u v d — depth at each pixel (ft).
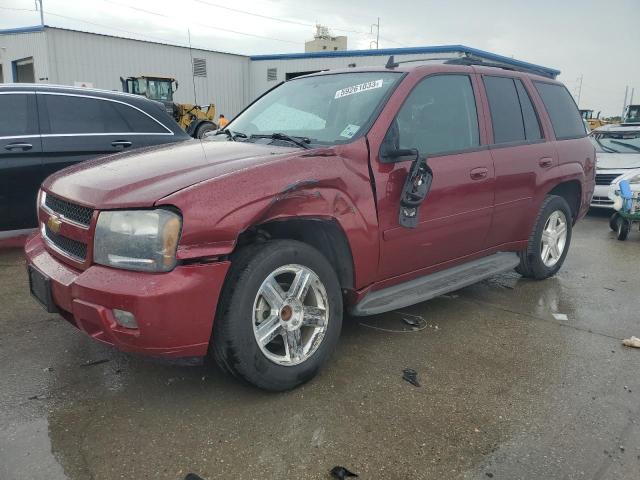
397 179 11.23
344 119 11.71
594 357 11.90
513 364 11.43
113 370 10.59
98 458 7.94
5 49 84.12
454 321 13.79
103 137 19.06
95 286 8.38
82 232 8.93
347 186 10.30
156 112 20.65
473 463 8.11
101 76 80.84
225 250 8.59
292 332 9.80
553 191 17.33
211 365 10.87
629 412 9.64
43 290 9.52
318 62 89.10
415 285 12.53
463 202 12.90
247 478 7.63
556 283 17.46
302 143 10.85
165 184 8.77
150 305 8.10
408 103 12.02
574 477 7.86
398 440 8.60
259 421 8.98
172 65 88.84
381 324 13.37
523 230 15.71
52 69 76.02
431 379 10.63
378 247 11.09
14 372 10.39
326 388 10.14
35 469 7.66
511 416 9.41
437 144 12.56
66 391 9.77
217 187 8.67
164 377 10.36
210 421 8.94
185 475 7.64
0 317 12.97
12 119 17.53
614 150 33.35
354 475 7.74
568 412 9.59
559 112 17.25
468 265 14.26
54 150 18.03
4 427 8.62
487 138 13.92
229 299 8.89
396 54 79.30
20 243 18.17
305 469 7.85
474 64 14.61
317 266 10.02
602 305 15.40
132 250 8.34
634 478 7.86
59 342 11.73
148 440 8.40
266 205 8.98
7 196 17.40
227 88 97.35
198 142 12.26
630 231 26.78
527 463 8.14
